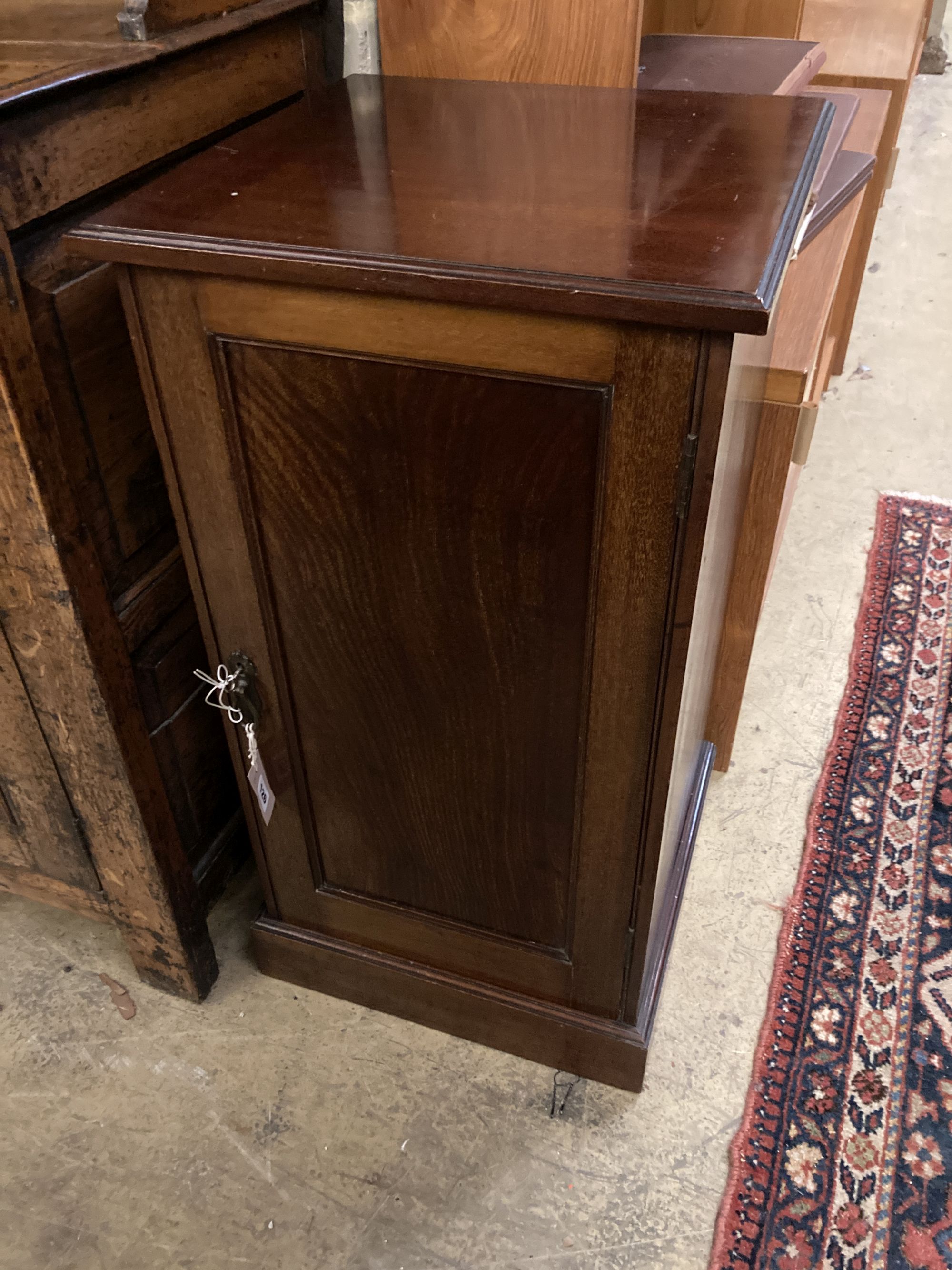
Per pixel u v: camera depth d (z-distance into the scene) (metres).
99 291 0.94
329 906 1.25
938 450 2.41
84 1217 1.11
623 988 1.14
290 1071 1.25
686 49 1.56
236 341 0.81
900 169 3.99
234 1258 1.08
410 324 0.76
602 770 0.97
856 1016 1.29
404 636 0.96
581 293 0.67
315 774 1.12
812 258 1.44
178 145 1.00
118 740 1.05
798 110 1.04
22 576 0.94
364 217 0.79
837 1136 1.16
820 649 1.88
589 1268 1.07
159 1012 1.31
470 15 1.16
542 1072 1.25
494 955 1.19
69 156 0.86
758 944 1.39
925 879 1.46
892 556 2.08
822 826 1.54
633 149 0.94
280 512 0.91
